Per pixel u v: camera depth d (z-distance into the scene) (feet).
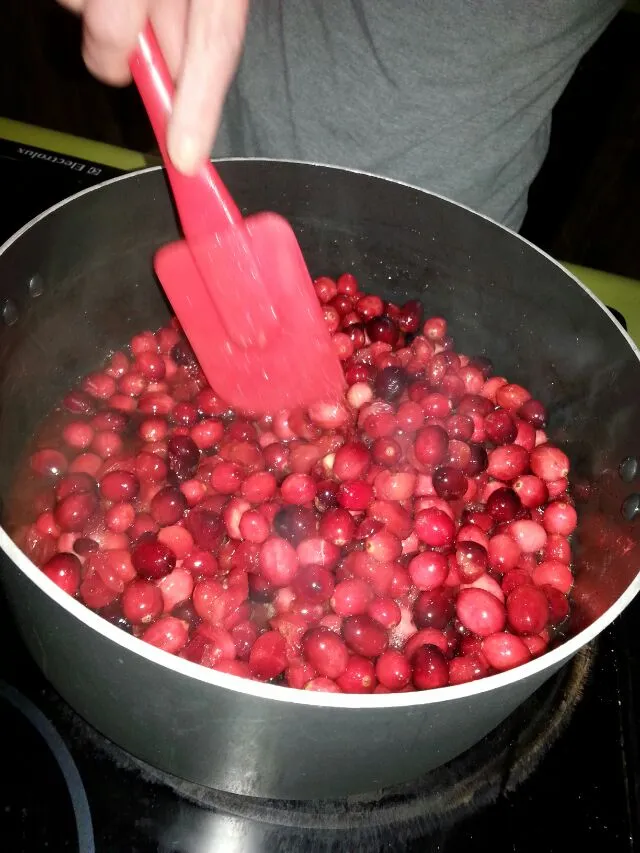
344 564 0.97
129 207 0.97
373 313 1.20
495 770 0.77
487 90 1.19
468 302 1.13
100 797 0.71
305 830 0.72
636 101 2.38
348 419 1.11
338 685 0.85
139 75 0.73
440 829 0.73
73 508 0.96
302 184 1.04
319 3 1.20
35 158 1.23
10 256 0.83
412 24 1.15
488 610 0.90
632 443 0.85
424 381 1.14
